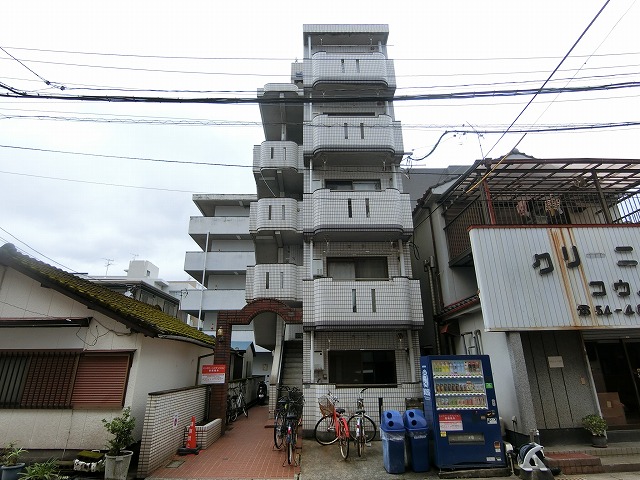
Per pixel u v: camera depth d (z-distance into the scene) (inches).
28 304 294.5
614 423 305.4
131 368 281.7
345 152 488.4
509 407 305.6
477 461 253.0
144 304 458.3
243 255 935.7
